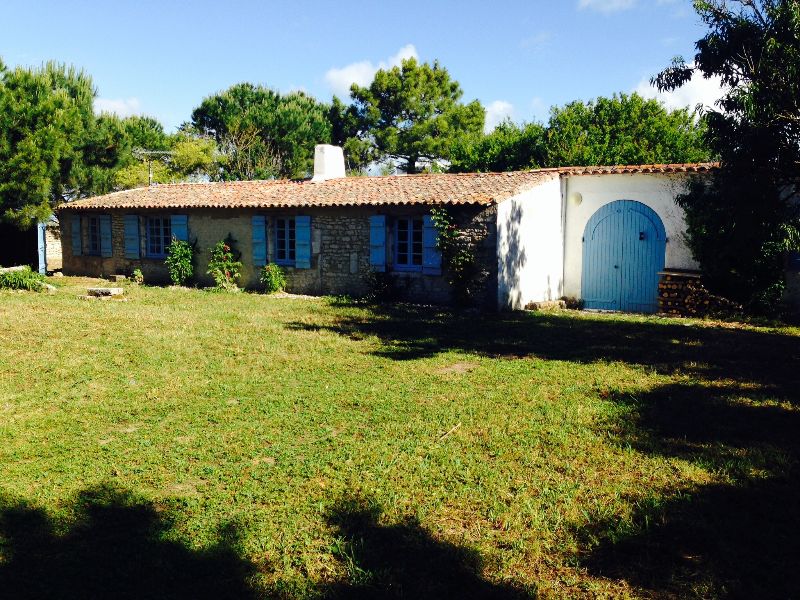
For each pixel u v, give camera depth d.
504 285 13.85
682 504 4.16
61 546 3.65
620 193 15.13
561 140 25.34
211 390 6.89
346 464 4.82
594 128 26.06
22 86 19.59
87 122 22.55
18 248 22.14
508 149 27.52
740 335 10.78
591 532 3.82
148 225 19.55
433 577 3.37
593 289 15.70
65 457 4.98
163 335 9.93
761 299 12.70
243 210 17.28
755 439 5.40
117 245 20.11
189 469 4.76
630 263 15.08
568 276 16.09
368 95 37.56
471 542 3.71
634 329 11.40
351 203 15.21
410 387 7.11
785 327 11.77
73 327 10.50
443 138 37.28
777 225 9.78
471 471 4.69
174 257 18.19
